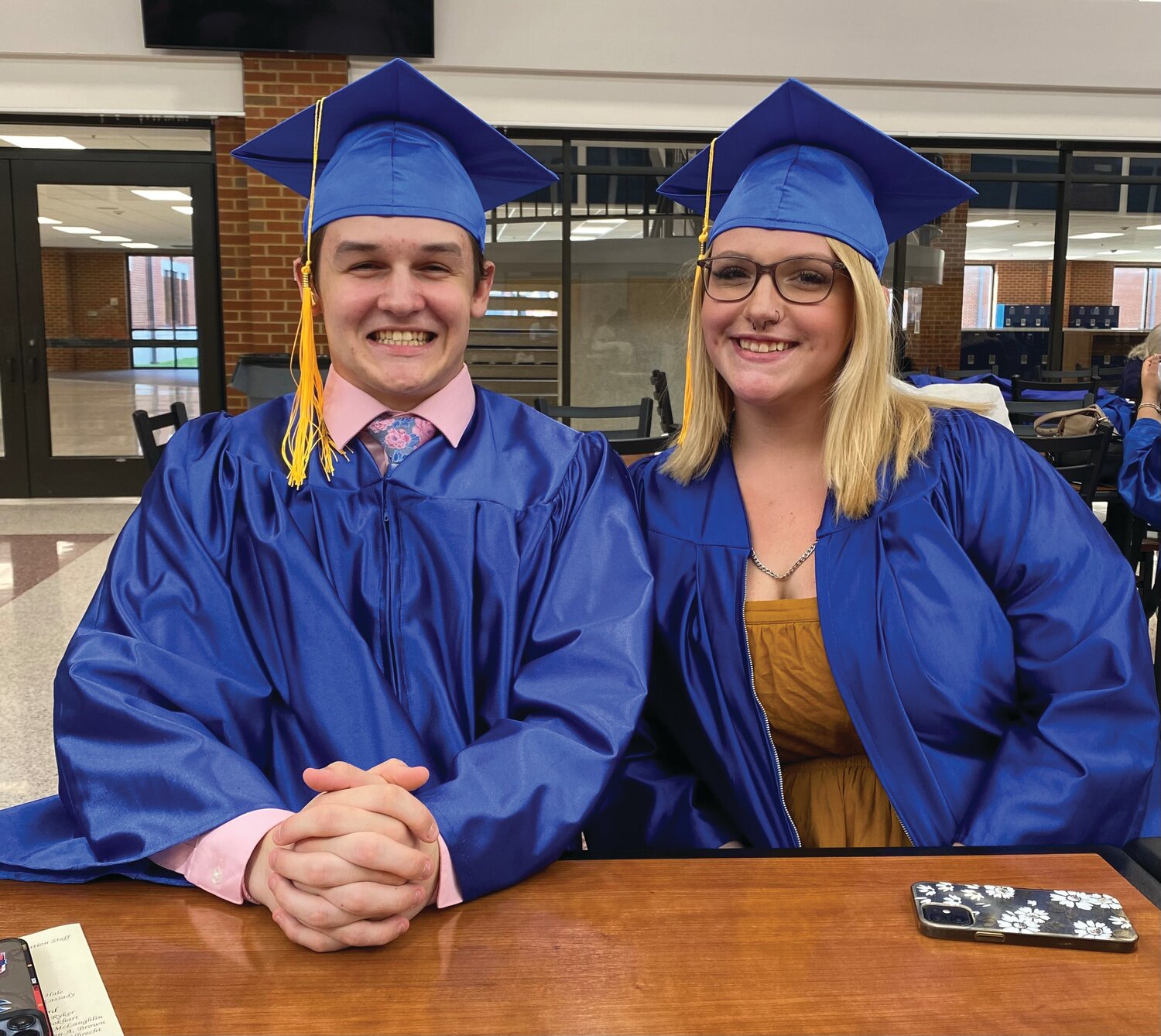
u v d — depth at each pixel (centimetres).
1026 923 79
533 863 92
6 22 626
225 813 91
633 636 113
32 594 469
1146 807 117
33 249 694
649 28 665
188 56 642
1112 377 685
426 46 645
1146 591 401
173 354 715
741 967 76
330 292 116
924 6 676
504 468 123
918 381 382
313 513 118
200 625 113
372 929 79
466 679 116
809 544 132
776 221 124
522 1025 70
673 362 733
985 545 130
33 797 260
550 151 703
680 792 134
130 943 82
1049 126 707
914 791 123
